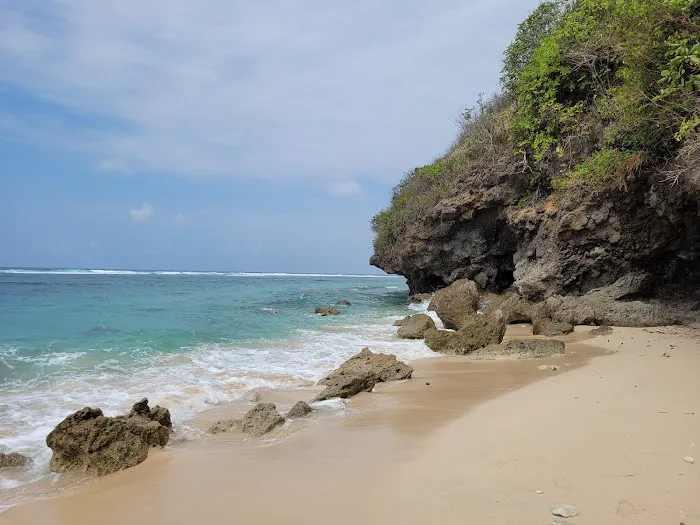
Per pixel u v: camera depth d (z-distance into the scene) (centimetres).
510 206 2073
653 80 1149
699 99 953
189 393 865
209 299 2962
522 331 1567
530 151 1966
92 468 523
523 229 1970
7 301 2358
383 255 3419
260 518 404
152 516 418
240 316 2127
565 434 555
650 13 1074
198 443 620
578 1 1880
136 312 2069
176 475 509
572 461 476
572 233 1620
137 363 1118
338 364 1173
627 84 1264
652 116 1191
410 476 472
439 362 1162
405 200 3116
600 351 1134
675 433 529
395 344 1445
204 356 1226
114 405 780
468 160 2402
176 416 743
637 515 366
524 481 441
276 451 573
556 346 1159
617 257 1555
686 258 1444
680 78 998
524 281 1761
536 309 1578
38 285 3903
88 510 436
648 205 1421
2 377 944
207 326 1750
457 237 2491
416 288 3216
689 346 1093
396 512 398
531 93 1856
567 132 1755
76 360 1113
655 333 1294
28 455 579
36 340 1336
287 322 1983
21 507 445
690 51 913
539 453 504
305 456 550
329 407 767
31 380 930
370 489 448
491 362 1116
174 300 2758
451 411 713
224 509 425
